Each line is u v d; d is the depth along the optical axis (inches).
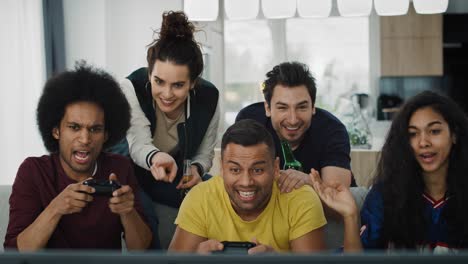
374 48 205.0
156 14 138.3
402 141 60.6
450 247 60.2
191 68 75.3
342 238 74.3
